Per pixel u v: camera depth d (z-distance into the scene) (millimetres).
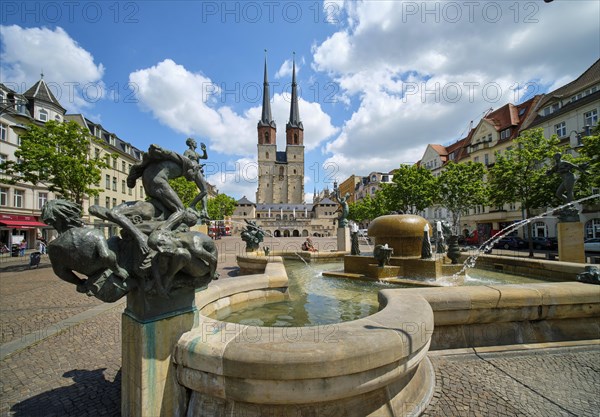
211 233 40094
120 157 43812
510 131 36969
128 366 2520
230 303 5047
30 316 6723
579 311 4070
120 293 2373
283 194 105000
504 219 35531
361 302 5531
